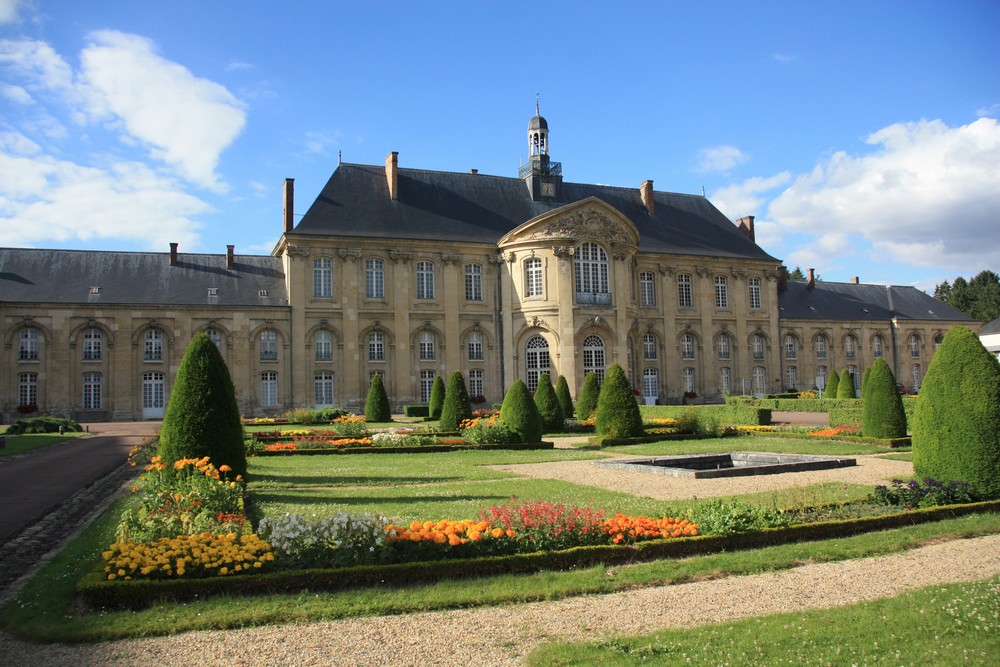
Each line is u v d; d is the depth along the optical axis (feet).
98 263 175.73
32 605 30.42
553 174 214.90
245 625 28.84
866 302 257.14
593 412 140.15
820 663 24.38
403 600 31.35
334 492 59.57
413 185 198.29
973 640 26.05
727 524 41.06
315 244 180.75
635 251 196.85
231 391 58.23
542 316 184.96
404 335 185.57
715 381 217.15
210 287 178.09
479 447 98.94
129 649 26.43
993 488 50.98
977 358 53.21
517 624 28.86
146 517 37.70
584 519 39.83
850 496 53.62
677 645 26.02
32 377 163.84
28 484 67.87
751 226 236.22
